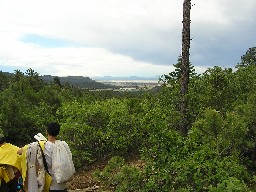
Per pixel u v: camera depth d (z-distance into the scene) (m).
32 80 34.41
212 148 7.78
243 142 8.80
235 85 12.23
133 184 7.11
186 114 11.90
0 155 7.16
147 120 7.57
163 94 13.75
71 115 13.82
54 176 5.86
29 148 5.95
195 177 6.37
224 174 6.40
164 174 6.88
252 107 9.07
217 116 7.91
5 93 22.27
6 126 18.73
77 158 12.18
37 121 19.09
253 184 7.43
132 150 12.82
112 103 14.86
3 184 7.10
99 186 9.70
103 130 13.29
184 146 7.27
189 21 12.06
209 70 11.62
